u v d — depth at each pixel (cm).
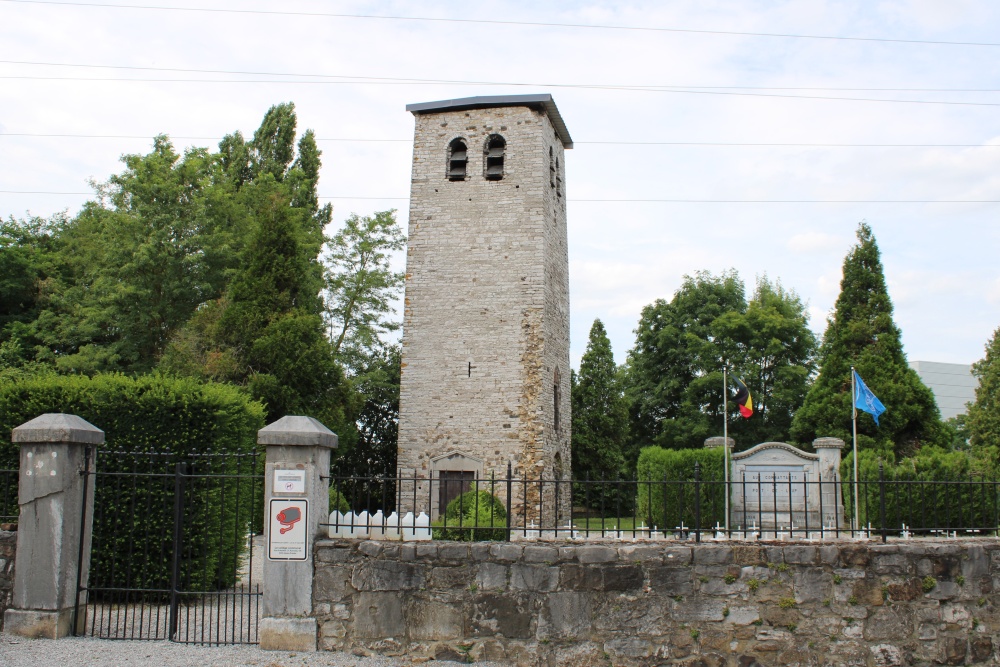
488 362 2825
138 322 3008
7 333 3145
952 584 946
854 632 926
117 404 1273
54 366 2955
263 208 3234
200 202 3100
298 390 2739
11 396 1282
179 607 1145
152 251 2914
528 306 2836
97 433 1030
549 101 2903
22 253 3466
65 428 981
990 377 3650
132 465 1252
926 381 6103
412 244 2936
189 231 3058
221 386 1508
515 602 917
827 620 926
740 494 2327
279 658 895
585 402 4122
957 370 6191
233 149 4125
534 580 920
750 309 4434
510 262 2873
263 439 949
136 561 1238
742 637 920
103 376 1381
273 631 930
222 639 998
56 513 974
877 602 932
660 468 2300
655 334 4622
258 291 2866
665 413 4603
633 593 920
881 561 940
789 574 930
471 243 2908
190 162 3147
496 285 2869
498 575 923
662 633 916
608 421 4072
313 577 938
